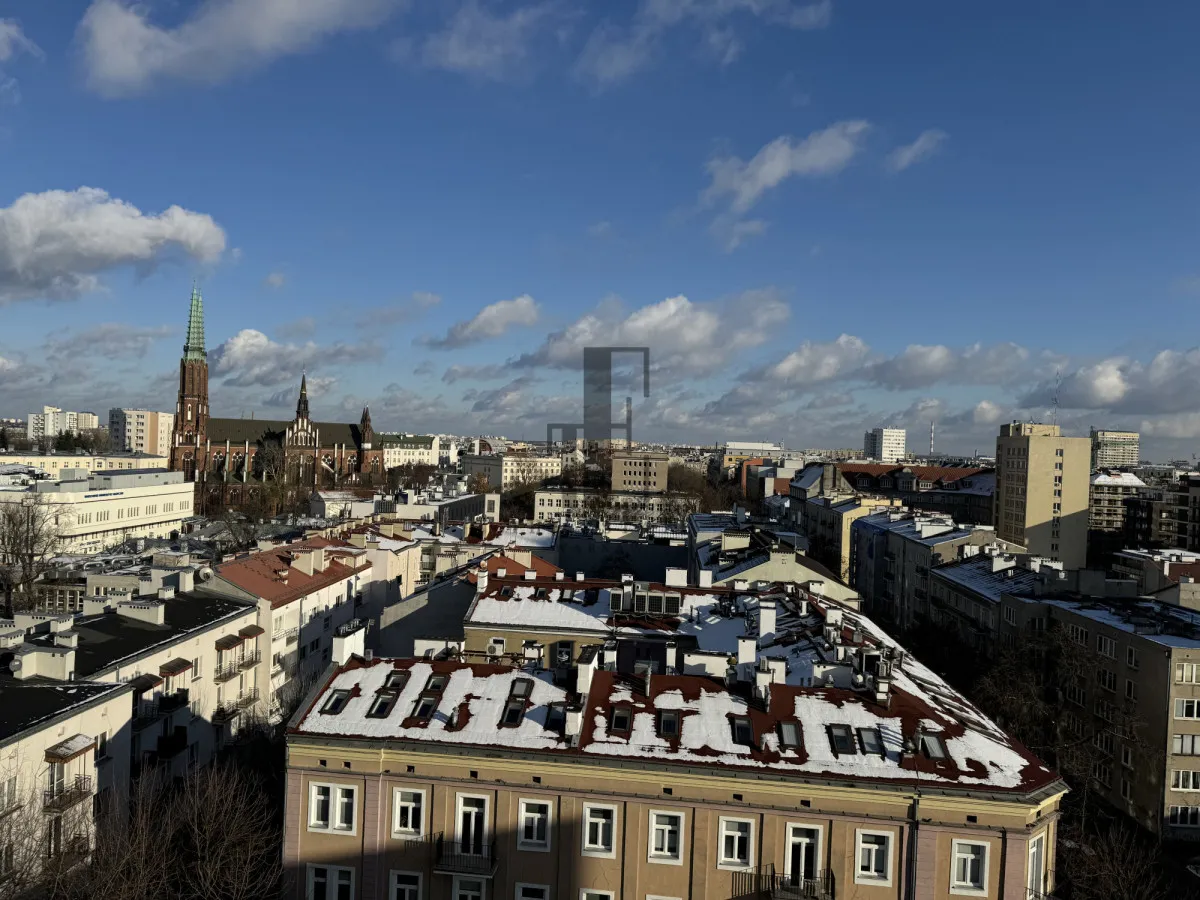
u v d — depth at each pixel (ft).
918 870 118.83
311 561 293.43
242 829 148.36
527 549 364.79
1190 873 201.57
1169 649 223.10
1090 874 168.25
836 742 128.98
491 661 164.25
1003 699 239.30
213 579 248.93
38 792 142.92
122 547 447.01
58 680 166.20
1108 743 245.86
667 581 247.29
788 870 122.11
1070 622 268.41
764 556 292.81
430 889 127.13
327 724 132.87
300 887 129.70
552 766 126.00
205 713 216.13
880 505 568.82
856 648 166.20
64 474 563.48
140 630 205.36
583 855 125.29
